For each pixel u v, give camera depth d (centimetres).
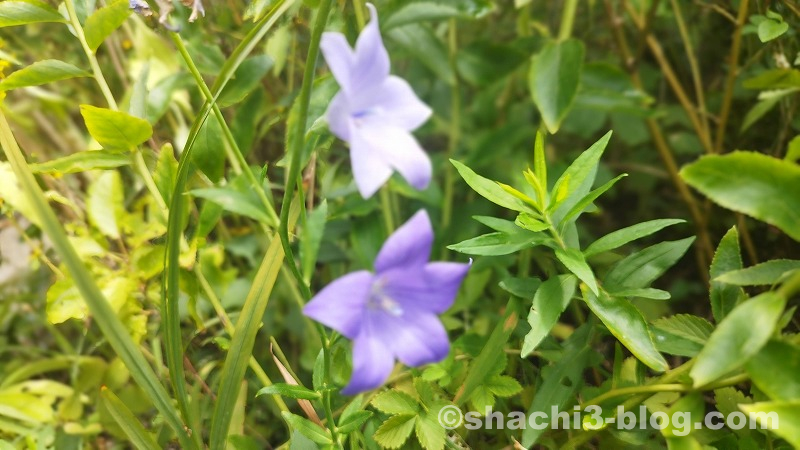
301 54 49
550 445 34
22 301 53
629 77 53
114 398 31
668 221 31
